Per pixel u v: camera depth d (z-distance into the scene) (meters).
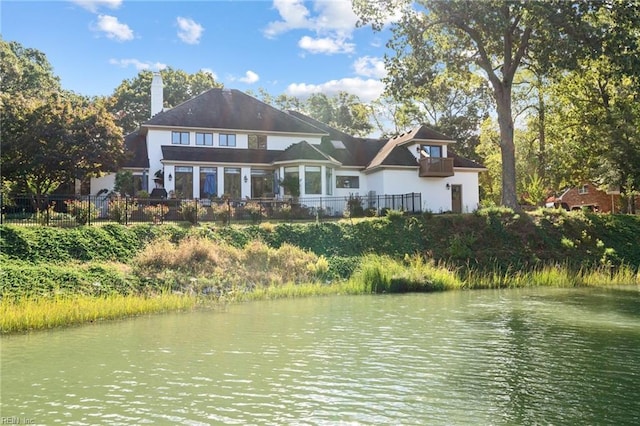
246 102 42.75
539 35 31.08
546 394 8.53
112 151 30.91
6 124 29.11
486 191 56.88
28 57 72.44
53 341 12.73
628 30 28.98
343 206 37.78
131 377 9.59
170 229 25.20
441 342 12.40
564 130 43.19
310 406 8.02
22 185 31.33
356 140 46.19
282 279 23.14
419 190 39.69
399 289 22.52
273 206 32.12
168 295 18.73
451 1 31.02
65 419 7.53
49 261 20.09
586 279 24.61
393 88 33.69
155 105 43.94
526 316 15.96
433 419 7.46
